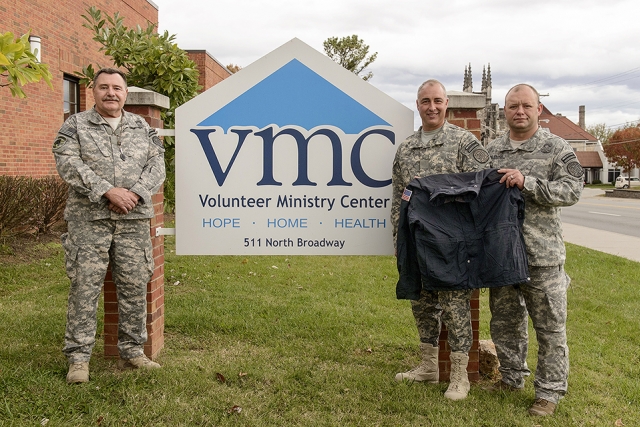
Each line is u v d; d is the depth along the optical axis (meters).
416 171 3.60
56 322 4.97
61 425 3.04
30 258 7.65
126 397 3.41
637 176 71.25
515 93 3.43
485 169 3.35
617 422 3.36
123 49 6.86
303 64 4.24
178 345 4.57
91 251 3.51
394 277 7.49
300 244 4.33
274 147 4.28
